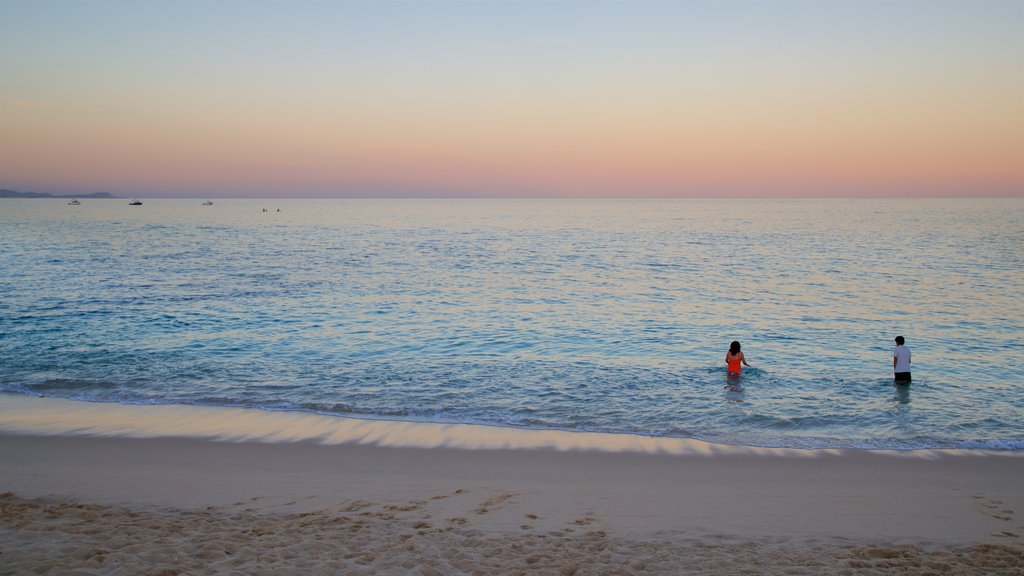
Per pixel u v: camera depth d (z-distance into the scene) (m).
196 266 44.25
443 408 13.53
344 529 7.36
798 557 6.73
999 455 10.88
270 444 11.20
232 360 17.78
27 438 11.39
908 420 12.89
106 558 6.13
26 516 7.63
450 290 33.03
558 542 7.07
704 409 13.58
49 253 54.31
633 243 68.44
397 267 44.38
